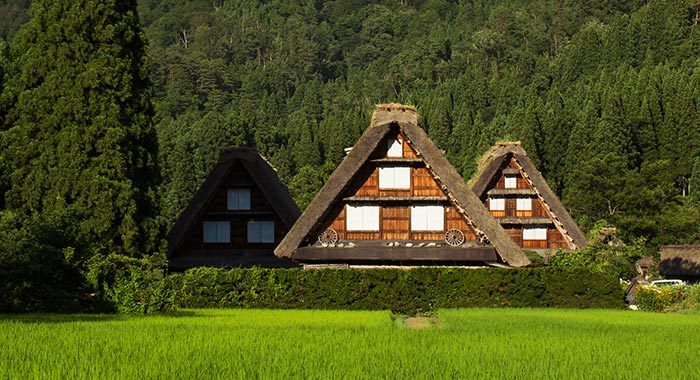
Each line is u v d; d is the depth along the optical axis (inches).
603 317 1293.1
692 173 4249.5
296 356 831.7
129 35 1711.4
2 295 1291.8
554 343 951.0
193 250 1972.2
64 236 1381.6
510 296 1528.1
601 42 6579.7
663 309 1545.3
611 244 2306.8
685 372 788.6
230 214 1967.3
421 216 1793.8
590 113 4722.0
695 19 6609.3
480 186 2450.8
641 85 5000.0
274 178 2073.1
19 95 1674.5
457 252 1739.7
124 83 1663.4
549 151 4480.8
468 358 842.8
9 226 1378.0
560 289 1529.3
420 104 6491.1
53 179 1610.5
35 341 875.4
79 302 1310.3
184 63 7165.4
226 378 721.0
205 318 1200.8
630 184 3373.5
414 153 1800.0
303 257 1747.0
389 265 1782.7
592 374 775.7
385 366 791.7
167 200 4087.1
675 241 3250.5
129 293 1302.9
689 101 4571.9
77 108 1631.4
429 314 1493.6
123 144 1642.5
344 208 1798.7
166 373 732.0
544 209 2465.6
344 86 7716.5
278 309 1488.7
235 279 1524.4
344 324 1127.6
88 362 765.3
